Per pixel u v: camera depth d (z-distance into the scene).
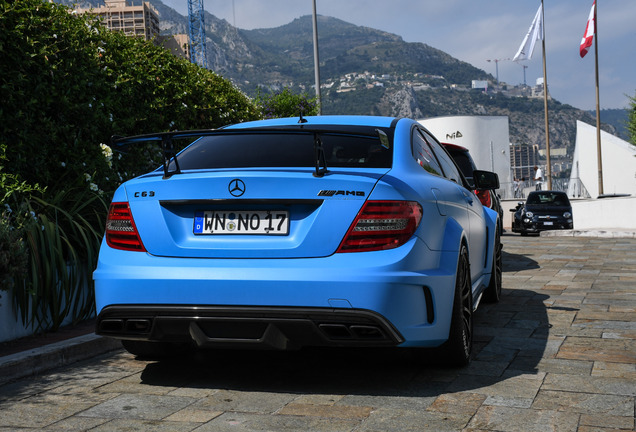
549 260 10.92
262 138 4.20
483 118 49.94
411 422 3.06
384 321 3.30
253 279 3.34
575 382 3.70
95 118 6.39
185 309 3.41
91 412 3.28
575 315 5.86
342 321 3.29
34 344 4.53
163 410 3.30
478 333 5.16
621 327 5.28
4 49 5.31
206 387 3.71
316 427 3.01
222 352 4.59
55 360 4.25
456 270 3.89
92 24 7.00
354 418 3.13
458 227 4.15
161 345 4.35
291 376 3.92
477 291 5.29
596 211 20.89
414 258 3.43
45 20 5.88
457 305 3.93
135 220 3.62
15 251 4.60
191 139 8.57
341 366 4.15
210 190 3.50
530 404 3.31
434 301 3.59
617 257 11.02
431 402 3.37
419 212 3.54
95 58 6.54
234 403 3.40
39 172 5.76
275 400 3.44
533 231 21.69
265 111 15.97
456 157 9.53
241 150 4.06
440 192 4.05
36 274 4.83
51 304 5.04
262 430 2.98
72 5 6.52
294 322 3.32
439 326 3.66
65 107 6.04
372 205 3.38
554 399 3.39
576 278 8.50
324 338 3.35
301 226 3.42
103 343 4.71
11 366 3.92
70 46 6.11
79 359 4.46
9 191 4.93
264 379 3.86
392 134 4.18
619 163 43.72
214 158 4.00
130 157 7.26
